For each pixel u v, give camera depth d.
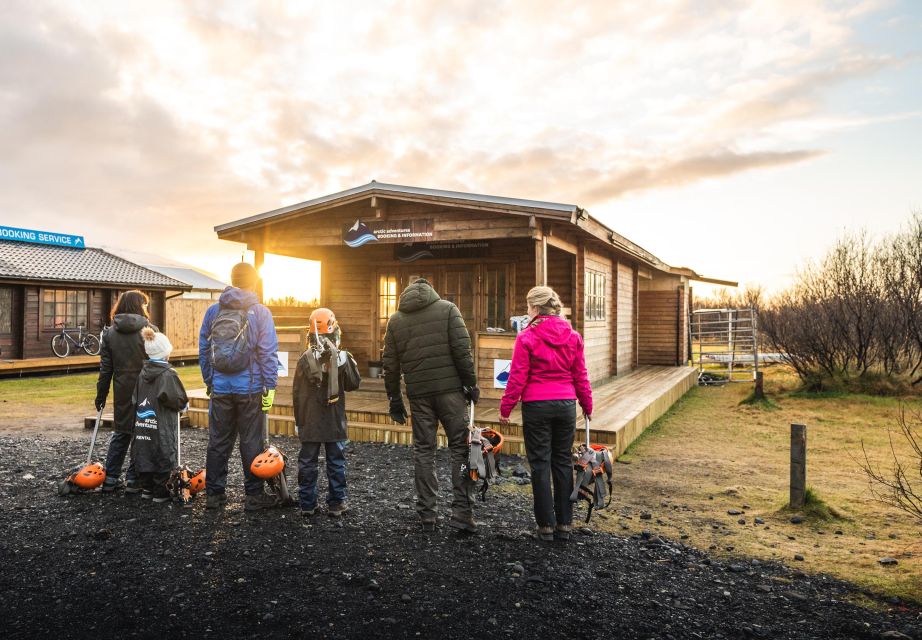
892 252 13.88
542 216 7.75
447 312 4.20
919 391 11.63
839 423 9.44
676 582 3.54
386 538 4.05
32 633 2.75
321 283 11.90
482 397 7.98
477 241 10.84
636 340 15.44
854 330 12.30
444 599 3.17
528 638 2.80
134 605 3.04
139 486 4.95
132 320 4.91
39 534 4.03
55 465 6.05
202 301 24.78
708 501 5.40
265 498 4.58
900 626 3.02
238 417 4.55
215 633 2.78
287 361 8.54
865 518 4.92
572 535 4.29
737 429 9.09
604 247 11.77
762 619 3.08
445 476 5.87
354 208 9.12
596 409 8.48
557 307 4.21
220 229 9.65
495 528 4.36
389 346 4.30
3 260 17.80
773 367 17.94
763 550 4.15
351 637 2.76
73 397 12.17
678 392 12.48
